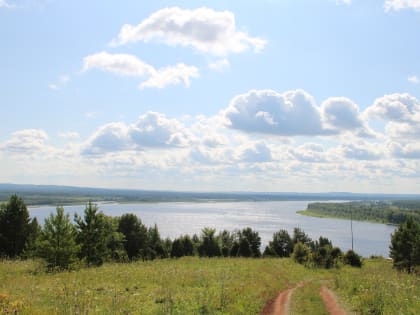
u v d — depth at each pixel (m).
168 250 73.44
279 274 33.75
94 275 25.56
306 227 198.62
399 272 36.72
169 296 16.92
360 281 24.81
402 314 15.49
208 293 18.75
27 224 50.94
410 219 51.62
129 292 19.22
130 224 65.81
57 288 18.88
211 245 71.62
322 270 42.88
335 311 17.62
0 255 47.00
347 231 186.75
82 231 42.34
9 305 13.17
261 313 16.84
